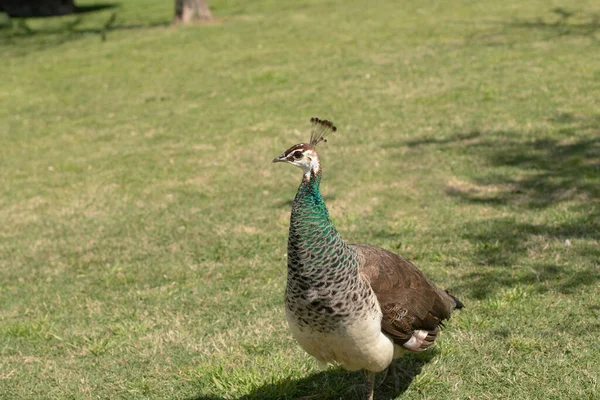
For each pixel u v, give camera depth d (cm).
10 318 356
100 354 326
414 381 295
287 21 1156
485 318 324
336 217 432
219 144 616
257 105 730
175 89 827
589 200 417
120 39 1140
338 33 1035
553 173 468
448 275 357
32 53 1103
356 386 298
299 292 261
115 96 823
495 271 356
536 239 379
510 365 298
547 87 679
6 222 475
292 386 298
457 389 290
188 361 316
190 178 537
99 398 301
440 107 655
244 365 311
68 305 363
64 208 494
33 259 411
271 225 433
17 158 629
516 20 1009
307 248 257
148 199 499
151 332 337
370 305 262
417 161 522
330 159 545
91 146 647
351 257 261
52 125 730
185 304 355
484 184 464
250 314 344
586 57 780
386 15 1137
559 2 1109
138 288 373
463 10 1116
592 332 309
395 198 456
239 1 1469
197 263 392
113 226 453
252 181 520
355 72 817
